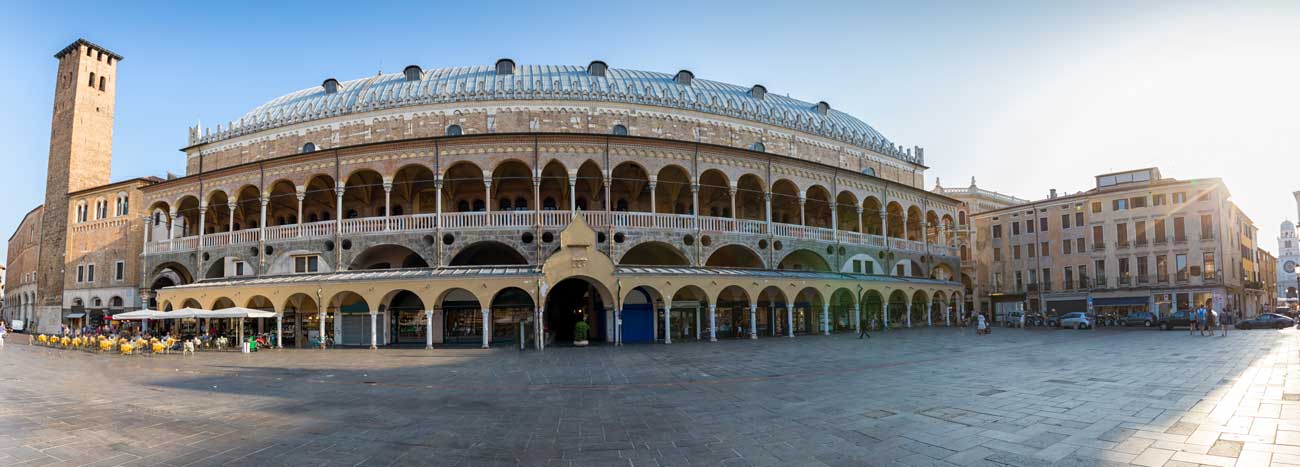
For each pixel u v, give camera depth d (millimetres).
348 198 49812
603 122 51375
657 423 14594
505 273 38344
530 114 50594
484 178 41875
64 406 17562
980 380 20578
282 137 52719
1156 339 40000
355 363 30000
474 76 55438
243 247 45125
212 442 12977
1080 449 11219
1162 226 64625
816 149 60531
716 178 49750
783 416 15086
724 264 50969
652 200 43812
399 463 11320
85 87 66625
